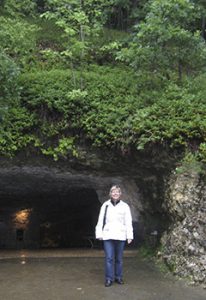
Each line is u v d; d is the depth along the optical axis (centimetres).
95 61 1088
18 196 1314
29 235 1566
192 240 726
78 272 780
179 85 937
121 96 883
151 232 942
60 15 945
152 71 932
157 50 898
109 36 1163
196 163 776
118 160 851
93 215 1365
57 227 1559
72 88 879
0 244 1551
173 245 770
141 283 701
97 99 858
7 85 755
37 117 845
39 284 700
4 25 917
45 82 884
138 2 1251
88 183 1069
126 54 913
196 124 798
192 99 852
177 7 893
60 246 1520
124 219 699
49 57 1002
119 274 698
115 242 699
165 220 879
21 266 833
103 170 891
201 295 634
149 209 948
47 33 1145
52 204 1439
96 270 796
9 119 824
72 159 854
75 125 829
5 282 714
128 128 812
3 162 852
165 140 804
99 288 674
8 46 910
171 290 661
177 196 766
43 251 1063
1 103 765
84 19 909
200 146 779
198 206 739
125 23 1318
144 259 878
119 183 986
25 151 844
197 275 690
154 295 636
